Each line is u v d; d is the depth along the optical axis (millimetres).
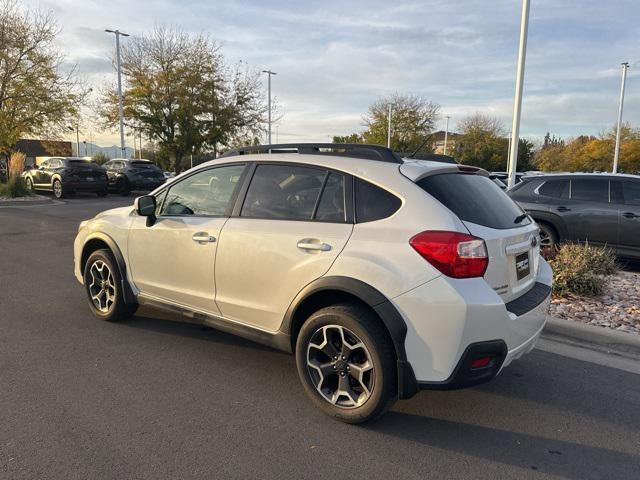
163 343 4547
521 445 3061
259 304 3631
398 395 3018
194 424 3189
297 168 3627
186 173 4379
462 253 2857
